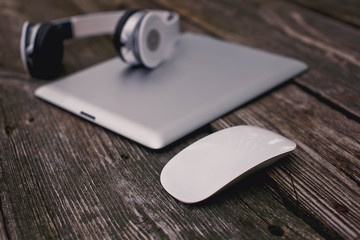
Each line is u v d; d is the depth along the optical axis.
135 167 0.72
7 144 0.83
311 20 1.42
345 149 0.74
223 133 0.69
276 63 1.03
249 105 0.90
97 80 1.00
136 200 0.64
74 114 0.92
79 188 0.68
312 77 1.02
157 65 1.03
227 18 1.50
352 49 1.17
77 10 1.68
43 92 0.99
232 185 0.64
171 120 0.80
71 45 1.35
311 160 0.71
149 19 0.94
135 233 0.58
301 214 0.60
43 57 1.01
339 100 0.91
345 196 0.62
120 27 0.95
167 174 0.64
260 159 0.62
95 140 0.81
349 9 1.49
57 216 0.62
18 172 0.74
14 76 1.14
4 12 1.75
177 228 0.58
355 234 0.55
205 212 0.61
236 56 1.07
